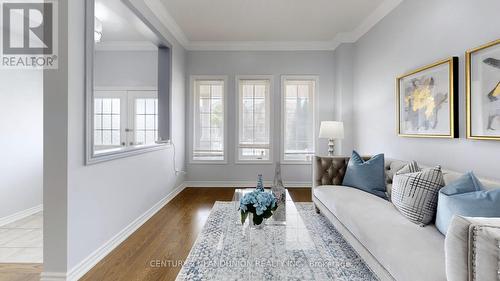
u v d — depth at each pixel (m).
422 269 1.29
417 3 2.88
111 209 2.48
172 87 4.28
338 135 4.28
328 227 2.95
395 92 3.30
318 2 3.50
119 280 1.95
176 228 2.98
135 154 2.98
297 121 5.20
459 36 2.28
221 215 3.41
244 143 5.22
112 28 4.18
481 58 2.04
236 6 3.61
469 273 0.96
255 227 2.03
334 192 2.80
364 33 4.23
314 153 5.14
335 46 5.00
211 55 5.12
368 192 2.76
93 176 2.20
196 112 5.21
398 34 3.26
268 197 1.98
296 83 5.18
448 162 2.43
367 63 4.14
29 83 3.50
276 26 4.30
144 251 2.42
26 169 3.46
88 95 2.09
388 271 1.54
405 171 2.28
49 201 1.88
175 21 4.10
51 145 1.88
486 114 2.00
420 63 2.83
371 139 4.00
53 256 1.88
